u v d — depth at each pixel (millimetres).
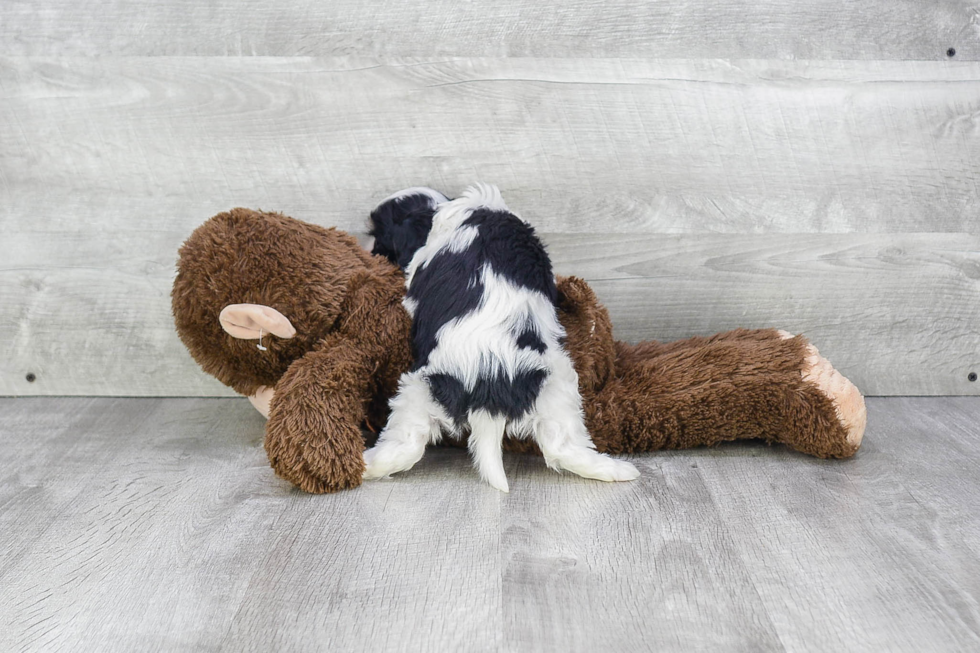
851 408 1599
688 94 1899
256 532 1333
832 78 1903
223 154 1924
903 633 1062
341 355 1537
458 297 1488
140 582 1188
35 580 1197
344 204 1949
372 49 1874
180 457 1667
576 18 1865
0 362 2031
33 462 1640
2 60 1873
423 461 1632
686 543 1291
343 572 1208
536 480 1533
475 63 1877
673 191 1947
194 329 1607
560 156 1925
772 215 1963
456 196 1938
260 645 1044
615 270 1991
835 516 1387
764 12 1876
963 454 1671
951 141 1938
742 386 1624
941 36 1901
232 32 1864
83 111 1899
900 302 2018
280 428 1454
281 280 1569
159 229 1963
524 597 1141
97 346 2027
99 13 1857
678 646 1034
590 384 1648
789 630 1067
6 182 1937
